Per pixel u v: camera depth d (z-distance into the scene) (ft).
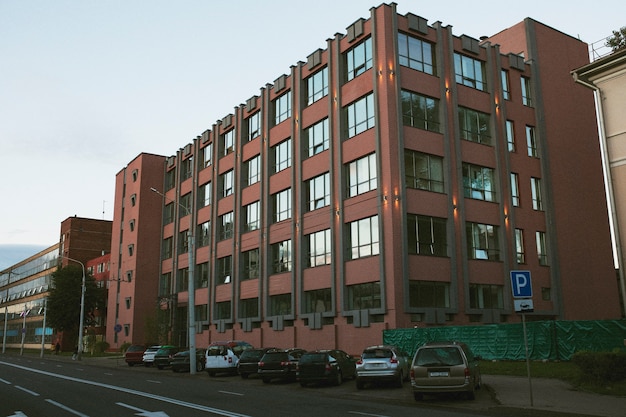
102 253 276.62
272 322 126.52
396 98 102.53
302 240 120.26
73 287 216.13
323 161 117.08
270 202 135.33
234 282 144.97
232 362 90.27
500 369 73.61
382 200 99.50
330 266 110.93
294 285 120.67
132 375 92.89
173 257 182.91
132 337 186.91
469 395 51.52
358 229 105.81
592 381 55.62
